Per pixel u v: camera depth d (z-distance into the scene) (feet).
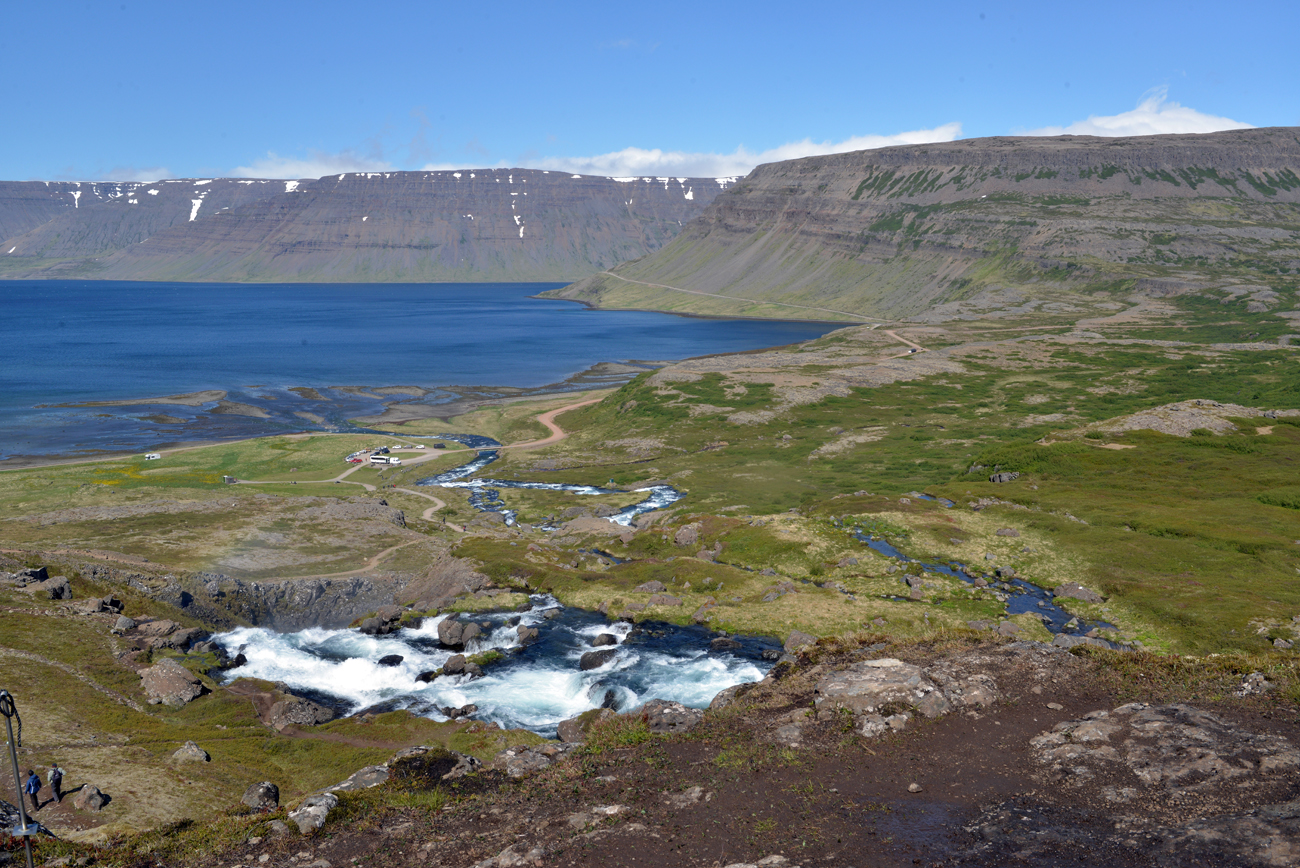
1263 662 121.60
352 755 169.37
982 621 252.01
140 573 283.38
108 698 188.75
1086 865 75.66
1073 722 106.32
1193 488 390.42
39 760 147.54
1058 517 347.97
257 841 101.76
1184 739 97.60
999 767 98.22
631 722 134.51
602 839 90.33
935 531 337.72
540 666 230.07
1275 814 78.18
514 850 89.76
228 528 368.68
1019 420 641.81
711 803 96.73
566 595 288.71
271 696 200.64
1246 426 490.08
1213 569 281.54
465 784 114.32
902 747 105.60
